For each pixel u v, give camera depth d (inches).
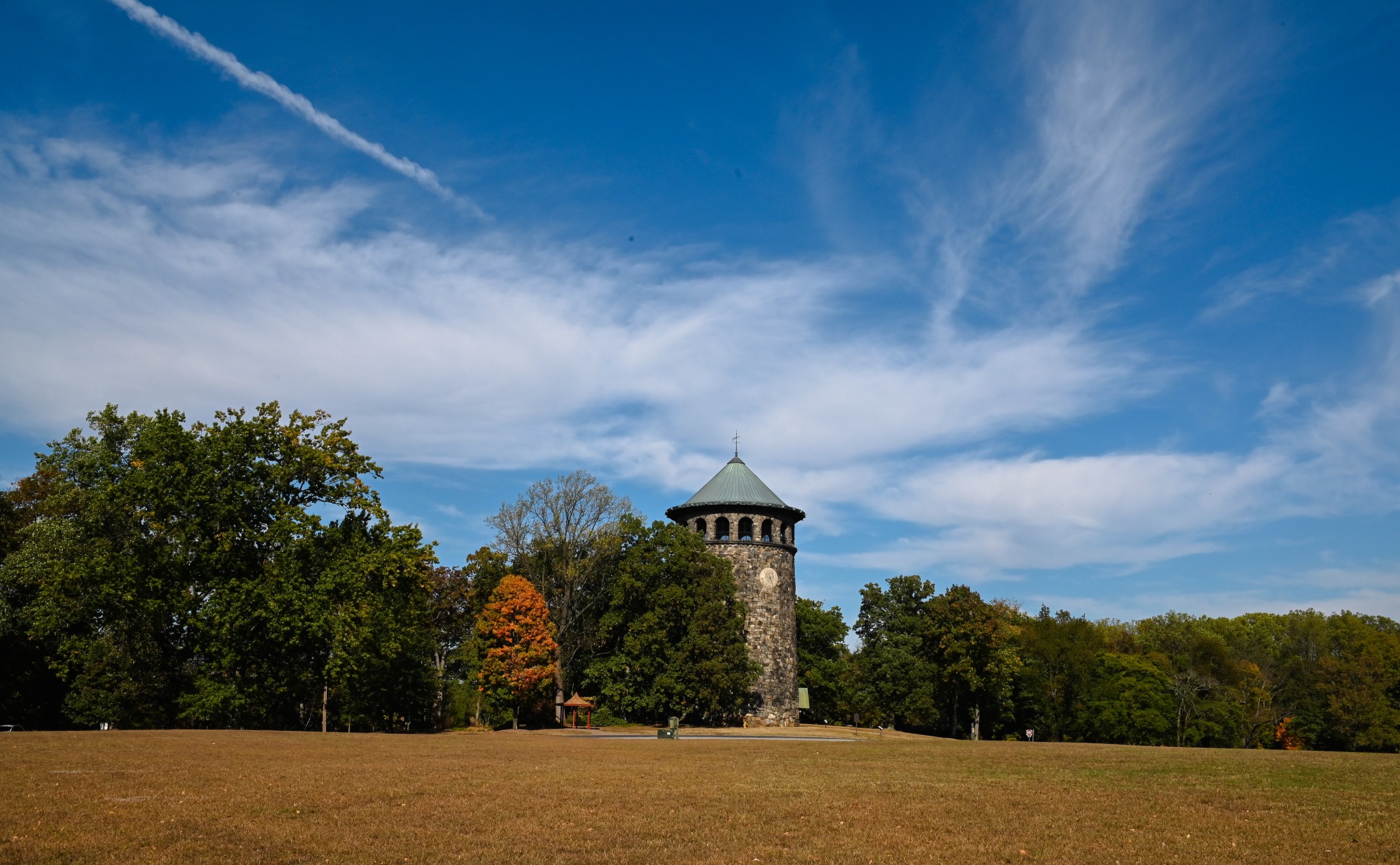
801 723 3764.8
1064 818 812.6
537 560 3070.9
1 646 2209.6
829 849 673.0
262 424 2182.6
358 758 1298.0
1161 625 4734.3
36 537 2146.9
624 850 658.2
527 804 851.4
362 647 2154.3
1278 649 4446.4
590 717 2923.2
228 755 1262.3
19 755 1147.3
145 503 2057.1
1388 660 3875.5
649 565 3016.7
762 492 3265.3
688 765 1300.4
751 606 3132.4
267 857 606.5
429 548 2335.1
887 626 3651.6
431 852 636.1
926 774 1194.0
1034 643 3641.7
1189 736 3479.3
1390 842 706.8
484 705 3058.6
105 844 621.3
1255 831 749.3
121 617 2124.8
